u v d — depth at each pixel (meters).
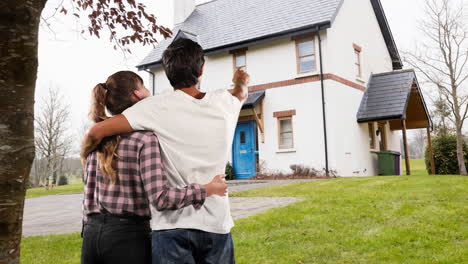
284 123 15.45
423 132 34.34
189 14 20.27
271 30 15.64
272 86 15.65
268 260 4.30
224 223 1.86
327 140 14.25
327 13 14.73
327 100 14.38
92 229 1.92
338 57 15.13
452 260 3.99
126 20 4.06
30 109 1.73
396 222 5.59
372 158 16.58
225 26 17.72
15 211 1.65
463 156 15.66
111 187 1.87
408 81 15.86
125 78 2.08
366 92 16.84
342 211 6.37
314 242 4.88
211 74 17.22
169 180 1.84
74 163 38.91
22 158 1.68
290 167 14.79
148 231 1.94
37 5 1.76
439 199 6.95
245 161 15.98
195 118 1.87
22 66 1.69
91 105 2.11
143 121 1.86
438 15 14.86
